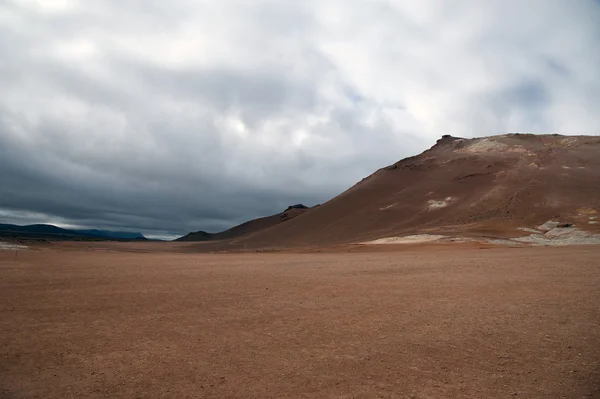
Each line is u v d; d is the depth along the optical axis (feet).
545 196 264.31
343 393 22.16
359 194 408.67
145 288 56.18
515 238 179.11
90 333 33.73
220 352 29.01
